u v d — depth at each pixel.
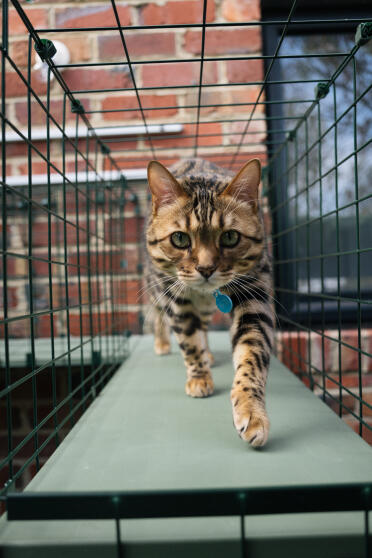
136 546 0.16
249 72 0.55
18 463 0.51
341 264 0.59
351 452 0.23
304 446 0.24
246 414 0.24
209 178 0.36
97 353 0.46
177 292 0.35
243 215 0.33
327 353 0.52
